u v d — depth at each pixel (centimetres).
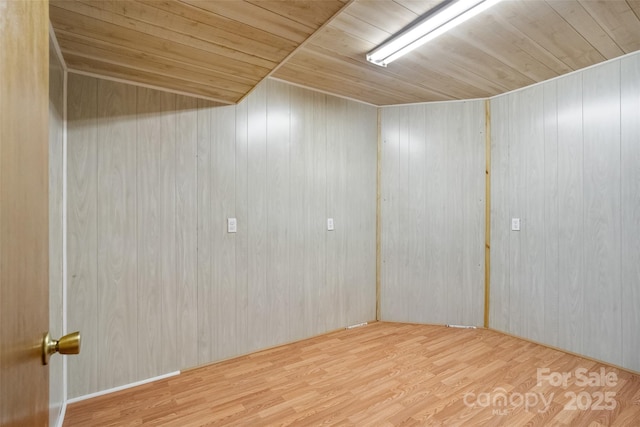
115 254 214
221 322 255
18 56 52
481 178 324
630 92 234
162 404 197
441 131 335
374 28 201
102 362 209
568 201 267
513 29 204
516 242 301
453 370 238
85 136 205
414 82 287
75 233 201
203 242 247
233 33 164
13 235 50
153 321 227
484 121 324
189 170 242
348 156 330
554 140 276
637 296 231
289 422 180
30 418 58
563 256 270
